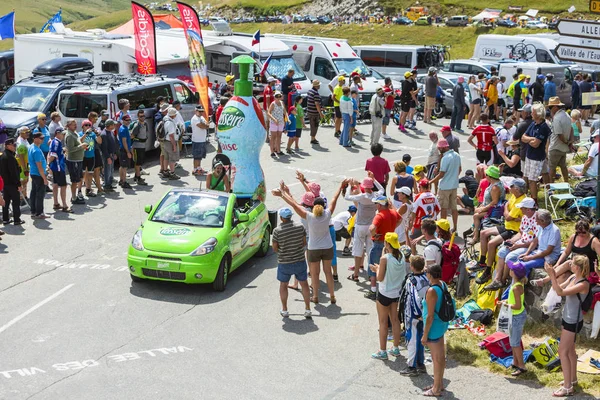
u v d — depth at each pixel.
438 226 11.48
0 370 9.46
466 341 10.50
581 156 19.25
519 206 11.34
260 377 9.45
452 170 14.45
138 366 9.66
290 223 11.16
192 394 8.93
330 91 29.12
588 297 8.87
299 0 111.50
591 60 9.10
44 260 13.66
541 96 27.73
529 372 9.48
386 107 23.84
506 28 76.88
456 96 25.31
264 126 15.79
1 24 31.77
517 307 9.35
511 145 16.05
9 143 15.20
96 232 15.30
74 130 16.86
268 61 26.78
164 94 22.44
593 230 10.12
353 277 13.09
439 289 8.77
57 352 10.02
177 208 13.20
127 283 12.67
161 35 31.42
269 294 12.43
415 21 84.88
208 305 11.86
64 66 25.75
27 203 17.19
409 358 9.50
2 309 11.45
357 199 12.62
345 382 9.37
